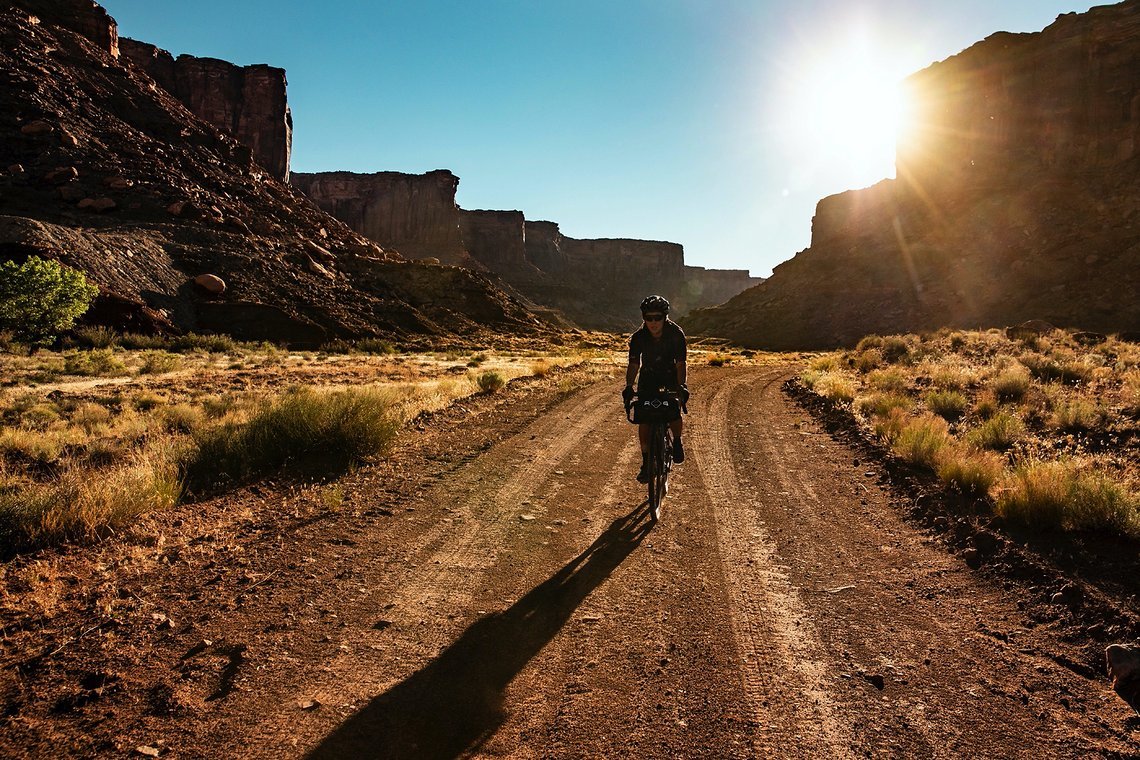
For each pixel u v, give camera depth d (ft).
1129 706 10.18
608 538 18.52
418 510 20.81
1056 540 17.03
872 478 25.61
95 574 14.79
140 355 113.70
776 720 9.75
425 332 225.97
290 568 15.60
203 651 11.49
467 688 10.57
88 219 188.34
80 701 9.78
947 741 9.27
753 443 33.60
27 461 31.89
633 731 9.43
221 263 198.90
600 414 42.06
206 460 25.39
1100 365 60.39
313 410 28.68
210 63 510.58
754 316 372.17
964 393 44.65
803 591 14.83
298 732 9.25
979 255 309.83
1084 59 336.08
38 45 272.31
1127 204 283.38
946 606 14.03
